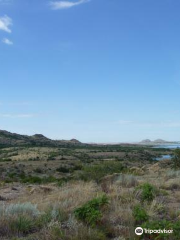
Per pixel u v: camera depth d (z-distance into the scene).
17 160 84.12
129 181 13.80
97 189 12.34
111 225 6.84
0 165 64.44
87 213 7.04
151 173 20.08
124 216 7.30
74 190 11.41
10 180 28.81
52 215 7.28
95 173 16.98
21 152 115.38
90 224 6.85
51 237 5.96
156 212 8.05
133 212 7.43
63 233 6.18
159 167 23.61
